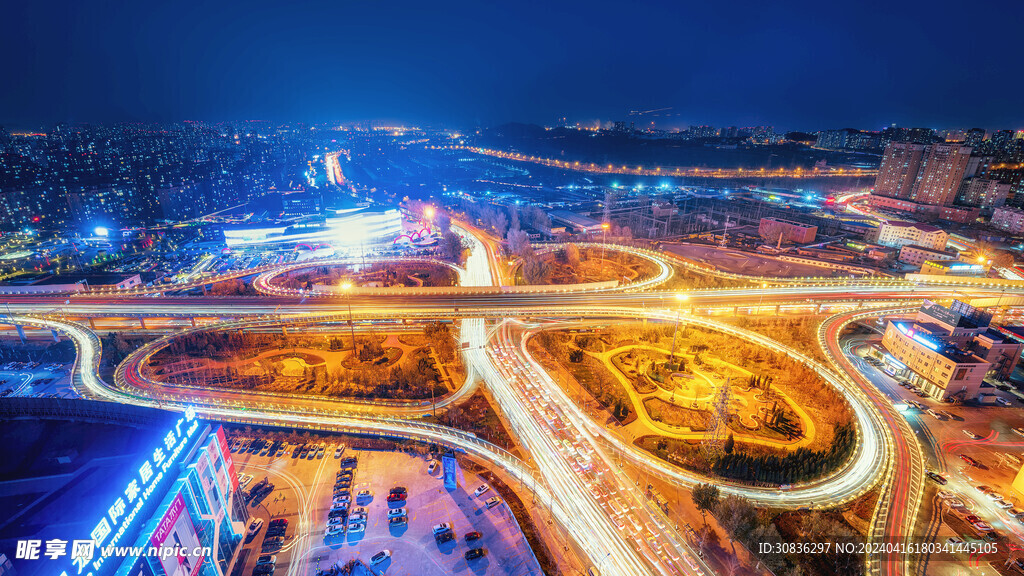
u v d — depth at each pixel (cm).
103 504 6594
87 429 8019
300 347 16638
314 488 10100
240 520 8988
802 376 14125
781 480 10294
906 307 18188
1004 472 10669
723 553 8638
